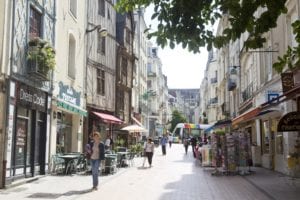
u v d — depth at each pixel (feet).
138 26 147.74
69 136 69.41
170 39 22.11
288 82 47.16
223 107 137.28
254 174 58.85
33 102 49.67
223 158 59.36
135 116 136.46
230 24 22.45
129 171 64.08
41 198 36.14
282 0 20.75
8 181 42.45
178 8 20.54
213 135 63.52
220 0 21.95
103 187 44.29
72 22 68.08
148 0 24.18
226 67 135.44
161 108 284.00
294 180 49.93
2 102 41.52
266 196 38.34
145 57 170.91
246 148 59.72
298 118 41.32
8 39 42.39
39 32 52.49
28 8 47.88
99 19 86.43
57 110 59.72
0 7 41.34
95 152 42.68
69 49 69.87
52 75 56.34
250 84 85.76
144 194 39.42
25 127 48.32
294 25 25.79
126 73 111.14
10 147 42.96
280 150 62.03
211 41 22.30
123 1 25.72
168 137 203.41
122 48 106.32
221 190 42.55
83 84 75.82
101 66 87.61
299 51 26.30
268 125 69.36
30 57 47.29
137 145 108.17
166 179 53.01
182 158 100.68
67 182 47.88
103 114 86.89
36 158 52.39
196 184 47.70
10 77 42.68
